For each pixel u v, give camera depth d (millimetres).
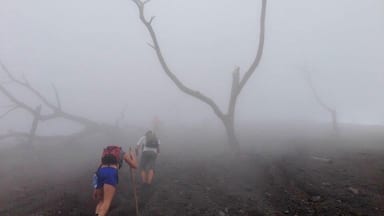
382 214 6574
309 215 6766
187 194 8234
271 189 8461
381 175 9016
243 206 7418
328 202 7238
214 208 7348
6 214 7488
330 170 9812
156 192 8461
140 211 7289
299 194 7906
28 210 7633
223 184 9023
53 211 7441
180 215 7027
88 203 7934
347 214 6648
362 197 7434
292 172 9641
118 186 9102
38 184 9969
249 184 8984
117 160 6941
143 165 9234
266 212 7043
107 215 7070
